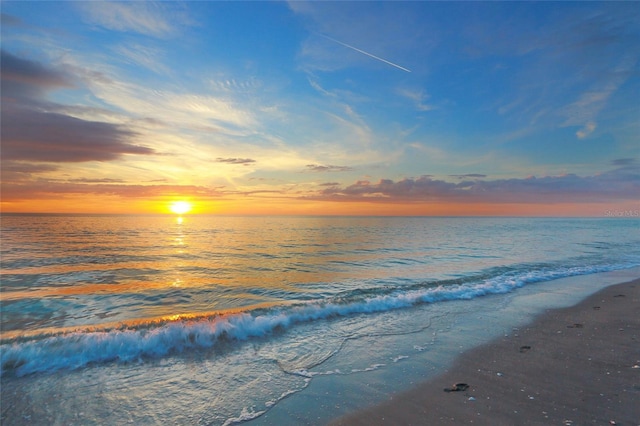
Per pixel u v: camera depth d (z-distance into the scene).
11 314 9.88
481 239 39.41
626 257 22.53
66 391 5.04
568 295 11.78
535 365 5.92
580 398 4.66
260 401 4.79
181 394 4.98
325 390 5.11
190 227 70.62
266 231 58.03
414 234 49.72
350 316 9.20
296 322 8.56
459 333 7.82
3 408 4.53
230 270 18.23
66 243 31.58
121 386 5.22
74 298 11.85
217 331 7.33
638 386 4.97
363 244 33.56
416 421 4.21
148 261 21.44
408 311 9.74
